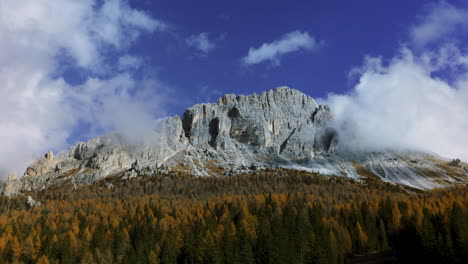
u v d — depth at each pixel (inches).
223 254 6112.2
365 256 6712.6
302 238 6348.4
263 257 6028.5
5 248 6924.2
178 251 6771.7
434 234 6166.3
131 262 6259.8
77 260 6791.3
